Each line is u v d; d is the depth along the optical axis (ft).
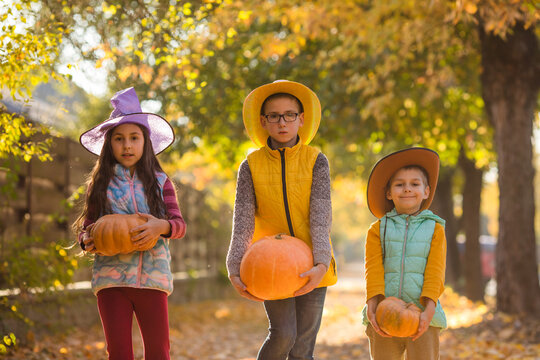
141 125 13.34
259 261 12.05
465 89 41.37
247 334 33.65
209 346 28.22
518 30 30.99
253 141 14.38
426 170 13.50
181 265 47.80
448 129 44.78
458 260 67.26
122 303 12.55
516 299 31.17
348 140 43.27
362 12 33.73
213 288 56.90
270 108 13.33
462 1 22.36
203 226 53.36
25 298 22.50
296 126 13.37
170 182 13.82
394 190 13.09
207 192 53.88
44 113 22.74
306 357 13.55
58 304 26.22
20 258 22.53
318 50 39.50
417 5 31.50
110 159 13.28
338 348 27.91
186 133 38.58
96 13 21.01
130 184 13.15
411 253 12.48
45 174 26.48
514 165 31.58
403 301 12.04
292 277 11.99
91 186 13.15
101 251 12.26
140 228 12.26
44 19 19.43
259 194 13.23
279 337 12.94
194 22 22.58
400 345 12.67
